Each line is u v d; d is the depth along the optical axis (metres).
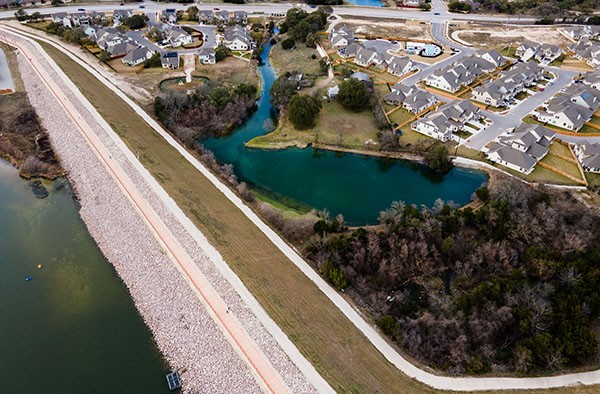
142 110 100.38
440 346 48.16
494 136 91.56
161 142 88.00
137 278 59.00
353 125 97.31
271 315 50.94
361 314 52.78
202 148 86.69
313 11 171.00
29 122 95.50
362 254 59.47
